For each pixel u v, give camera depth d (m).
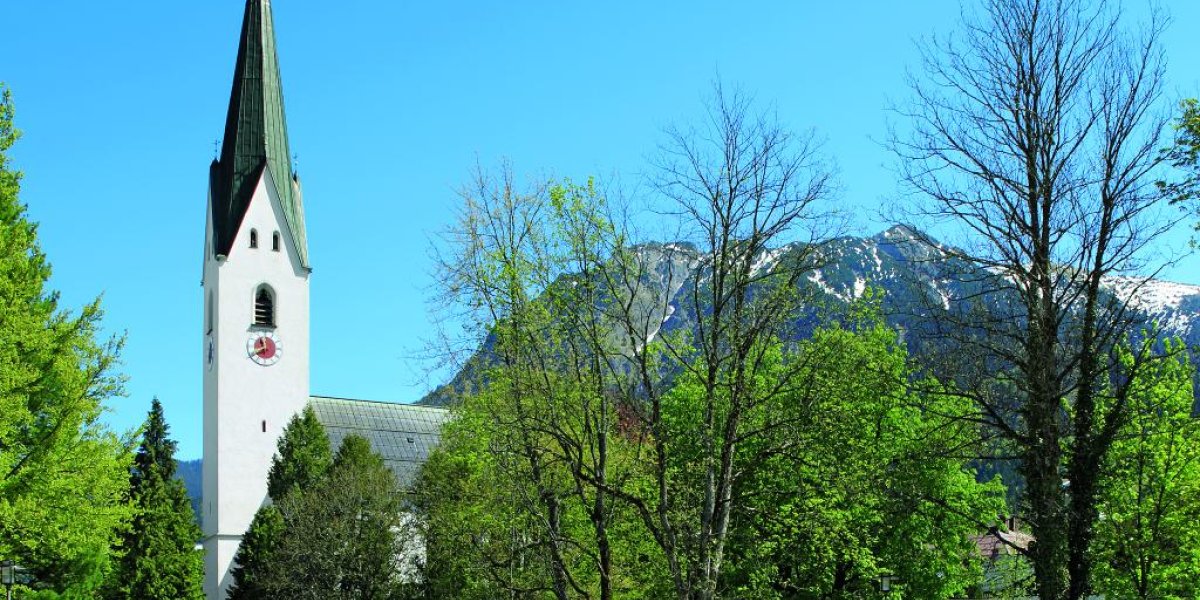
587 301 26.31
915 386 27.14
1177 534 30.61
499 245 26.78
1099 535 29.78
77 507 31.16
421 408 112.31
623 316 26.27
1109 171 24.41
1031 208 24.80
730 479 26.88
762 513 29.78
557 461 28.25
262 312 106.69
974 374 25.97
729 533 30.94
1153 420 30.62
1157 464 30.75
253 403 104.75
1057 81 24.84
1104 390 27.16
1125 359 26.94
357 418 108.44
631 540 30.47
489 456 27.47
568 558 29.92
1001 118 25.14
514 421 26.69
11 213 32.53
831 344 28.20
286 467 81.06
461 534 32.78
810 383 28.05
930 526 40.50
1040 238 24.70
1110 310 24.89
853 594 39.38
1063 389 25.70
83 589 35.50
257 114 108.50
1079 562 24.97
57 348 31.66
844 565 40.72
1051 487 24.72
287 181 108.88
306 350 107.62
